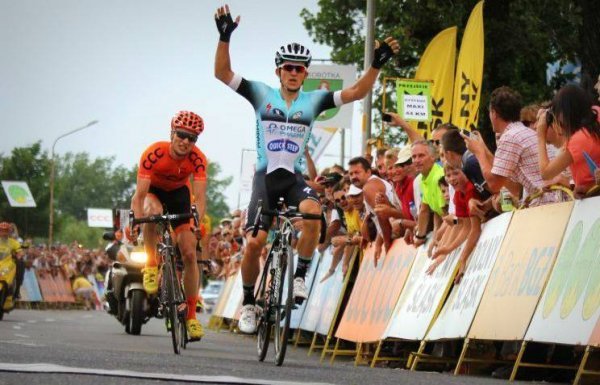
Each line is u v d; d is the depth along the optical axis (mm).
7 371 5965
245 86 9047
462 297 8984
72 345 9898
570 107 7605
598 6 20438
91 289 40562
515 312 7914
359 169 12023
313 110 9062
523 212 8281
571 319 7113
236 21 9055
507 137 8750
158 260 10883
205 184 10766
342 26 29391
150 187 11047
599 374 6980
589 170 7551
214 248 24797
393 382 6680
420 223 10320
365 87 9055
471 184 9227
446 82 16312
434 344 10242
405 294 10375
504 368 8461
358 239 12195
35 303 38188
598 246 6996
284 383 5988
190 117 10539
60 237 89125
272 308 8602
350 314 12055
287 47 8969
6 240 20422
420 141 10242
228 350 12008
